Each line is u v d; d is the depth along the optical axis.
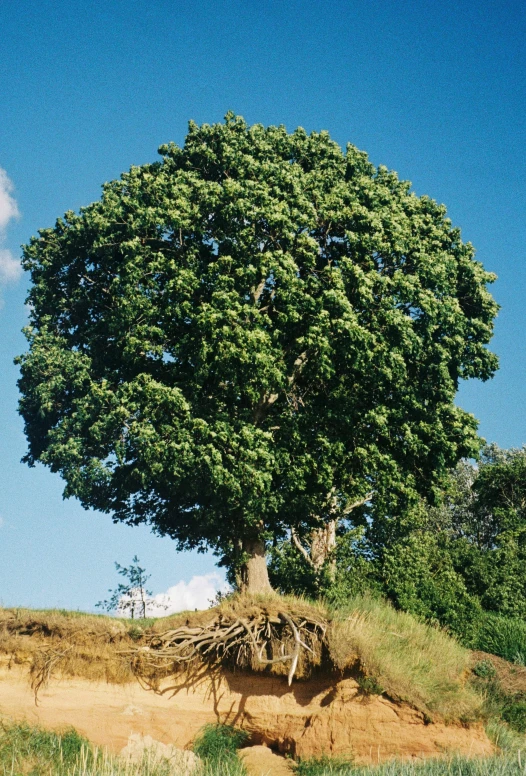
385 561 27.31
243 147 28.38
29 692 19.64
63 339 27.16
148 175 27.23
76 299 28.17
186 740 20.09
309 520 26.48
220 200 25.73
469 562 30.20
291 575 27.95
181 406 23.34
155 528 27.67
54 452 24.48
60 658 20.05
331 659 20.36
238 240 25.30
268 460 22.88
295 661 19.50
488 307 28.19
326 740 19.59
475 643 24.77
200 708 20.72
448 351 26.42
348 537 29.38
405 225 27.19
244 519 24.28
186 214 25.59
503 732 19.69
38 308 28.28
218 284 24.39
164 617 21.58
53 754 18.08
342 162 29.39
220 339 23.45
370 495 28.78
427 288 26.66
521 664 23.19
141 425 23.39
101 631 20.30
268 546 29.70
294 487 24.02
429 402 26.53
